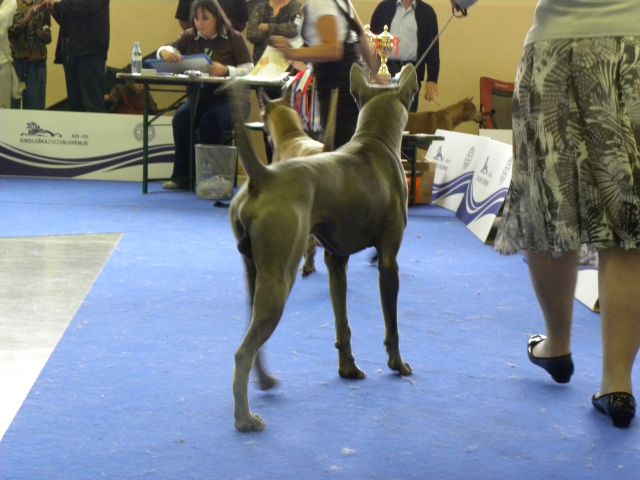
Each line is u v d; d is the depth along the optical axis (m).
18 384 2.86
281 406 2.69
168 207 7.35
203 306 3.98
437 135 8.47
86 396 2.75
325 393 2.83
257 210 2.37
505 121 10.52
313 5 4.09
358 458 2.31
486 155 7.01
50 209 6.99
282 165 2.46
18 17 9.82
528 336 3.64
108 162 9.34
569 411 2.73
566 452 2.40
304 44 4.42
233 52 8.38
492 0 10.88
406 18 9.34
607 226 2.53
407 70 3.01
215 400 2.73
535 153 2.65
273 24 7.86
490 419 2.64
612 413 2.57
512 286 4.64
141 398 2.74
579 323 3.87
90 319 3.70
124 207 7.25
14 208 6.97
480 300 4.28
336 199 2.55
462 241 6.07
